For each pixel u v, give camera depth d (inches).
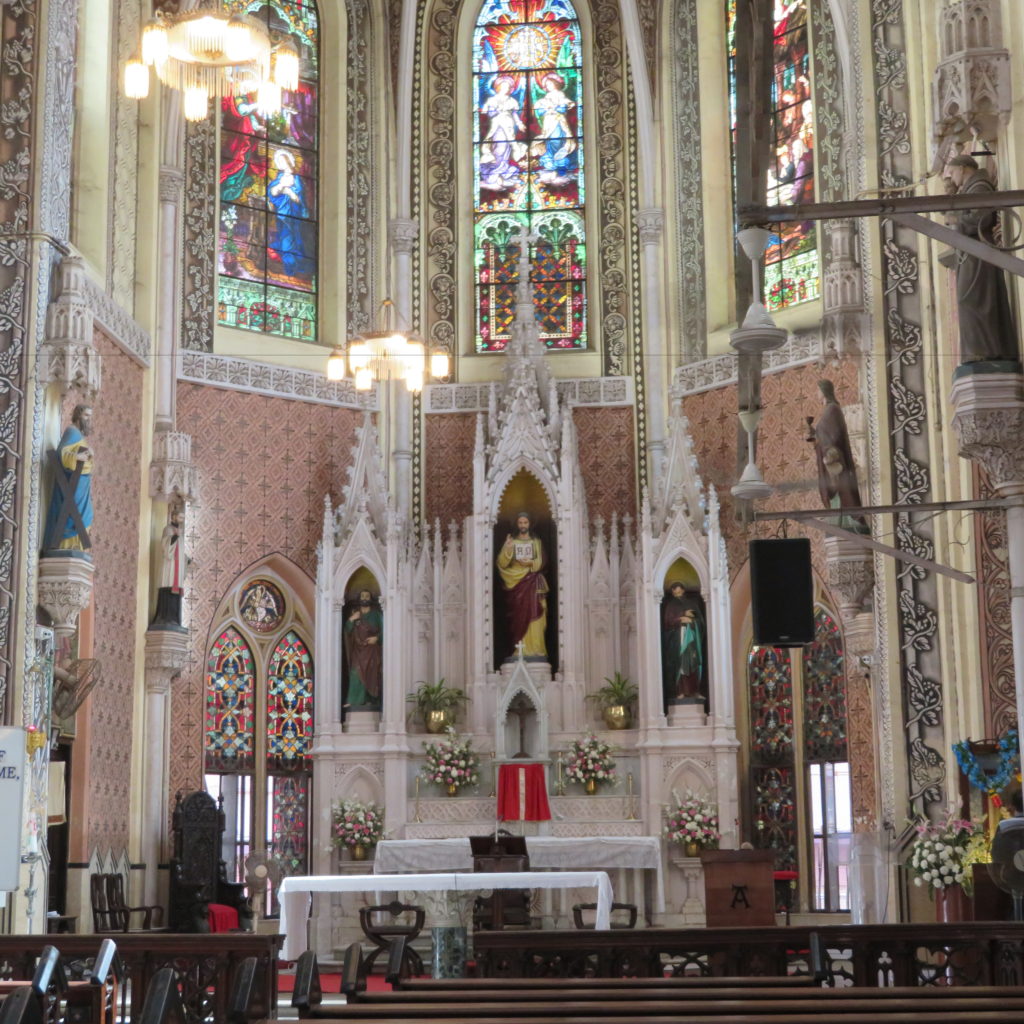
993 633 574.2
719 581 929.5
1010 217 503.5
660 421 1022.4
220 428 966.4
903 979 450.9
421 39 1096.8
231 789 962.1
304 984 278.4
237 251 1014.4
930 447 670.5
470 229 1082.7
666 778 914.1
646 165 1049.5
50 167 751.1
